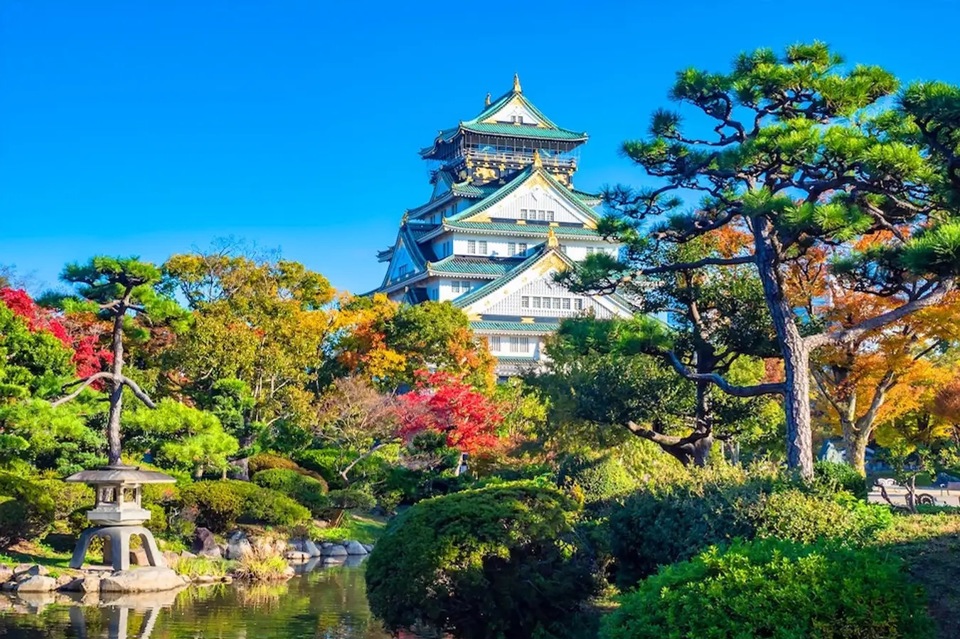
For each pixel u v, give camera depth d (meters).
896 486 55.91
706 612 10.12
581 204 87.06
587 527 16.62
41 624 20.16
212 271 57.31
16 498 28.11
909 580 12.77
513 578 14.72
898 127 20.30
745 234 28.78
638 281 32.72
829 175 20.50
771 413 31.55
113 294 27.12
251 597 24.58
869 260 21.47
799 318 27.75
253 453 39.41
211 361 41.53
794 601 9.91
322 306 63.25
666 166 22.56
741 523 14.48
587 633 14.69
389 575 14.68
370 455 47.31
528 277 78.25
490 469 43.25
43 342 28.97
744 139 21.59
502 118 95.06
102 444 31.72
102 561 28.14
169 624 20.47
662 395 27.98
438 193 99.62
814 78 20.47
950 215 19.48
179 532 31.64
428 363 61.41
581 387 28.72
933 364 35.50
